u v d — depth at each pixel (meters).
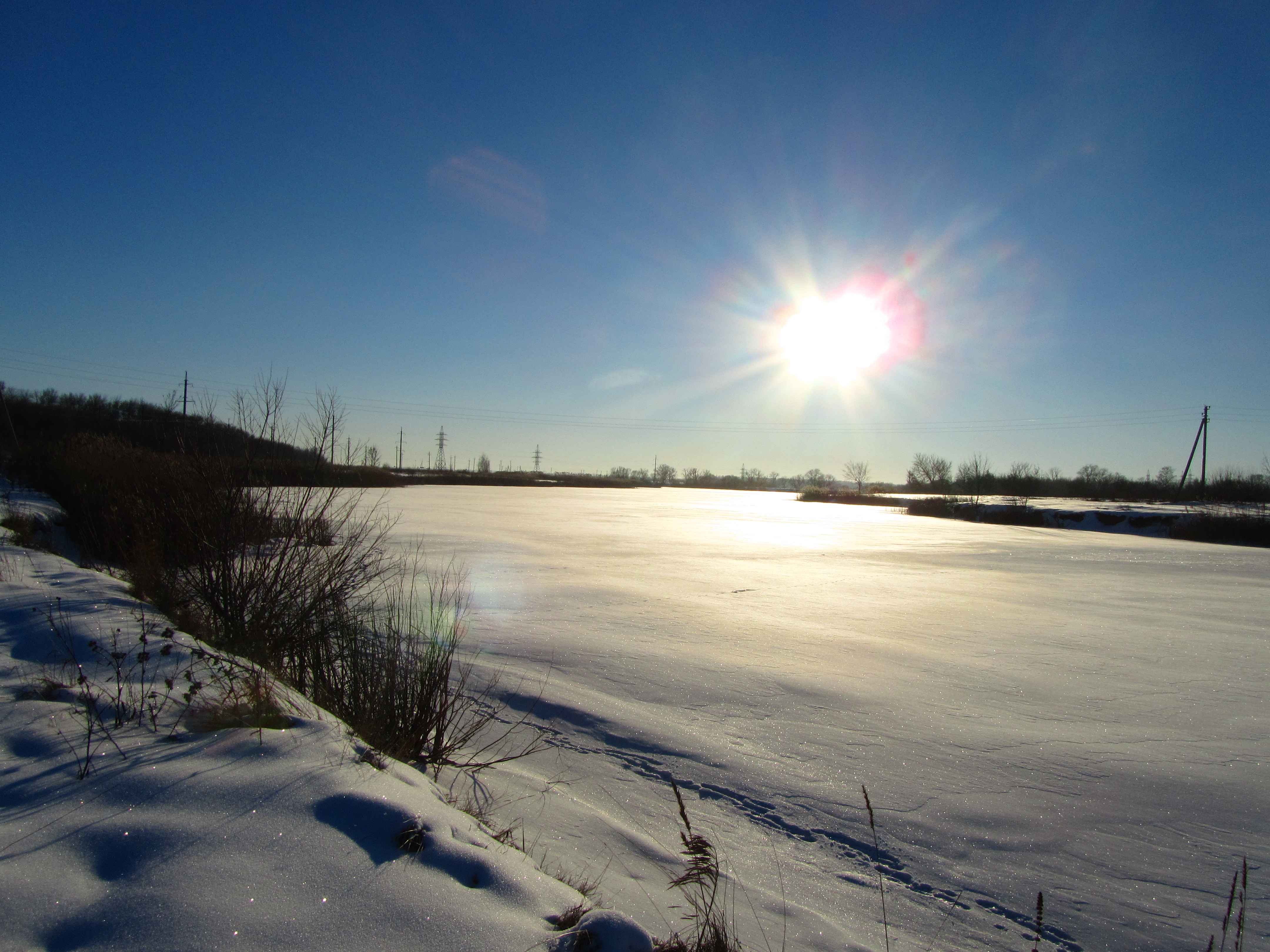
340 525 6.29
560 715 5.75
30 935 1.80
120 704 3.46
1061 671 7.73
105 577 7.31
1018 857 3.81
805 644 8.57
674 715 5.88
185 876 2.08
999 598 12.79
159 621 5.45
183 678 4.03
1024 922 3.23
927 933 3.09
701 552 19.27
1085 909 3.35
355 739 3.47
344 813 2.57
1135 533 33.53
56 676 3.91
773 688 6.72
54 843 2.22
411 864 2.33
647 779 4.63
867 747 5.30
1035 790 4.66
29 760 2.81
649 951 2.12
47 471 17.69
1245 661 8.38
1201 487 56.78
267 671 4.68
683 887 3.22
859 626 9.80
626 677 6.91
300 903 2.04
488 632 8.57
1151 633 9.90
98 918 1.89
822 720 5.88
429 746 4.66
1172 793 4.66
